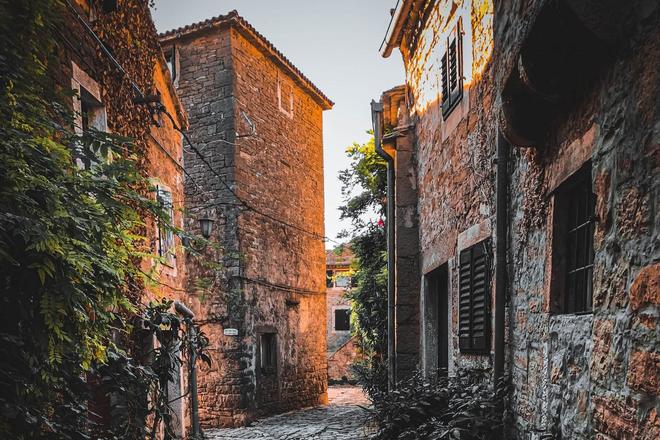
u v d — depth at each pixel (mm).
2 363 2221
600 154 1794
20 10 2609
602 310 1757
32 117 2434
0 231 2123
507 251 3303
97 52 4410
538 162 2695
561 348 2268
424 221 6105
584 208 2314
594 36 1639
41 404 2527
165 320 4484
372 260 8930
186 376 7258
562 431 2207
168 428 4094
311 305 13672
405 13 6258
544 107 2387
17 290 2303
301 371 12844
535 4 1772
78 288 2480
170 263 6633
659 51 1368
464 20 4422
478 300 3877
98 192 2730
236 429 9555
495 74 2650
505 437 3104
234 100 10672
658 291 1367
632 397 1520
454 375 4508
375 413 4582
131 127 5133
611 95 1700
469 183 4242
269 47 11695
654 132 1403
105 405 3939
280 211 12242
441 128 5262
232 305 10320
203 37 10914
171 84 7055
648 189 1443
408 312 6410
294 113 13219
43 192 2324
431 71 5684
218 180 10641
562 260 2469
